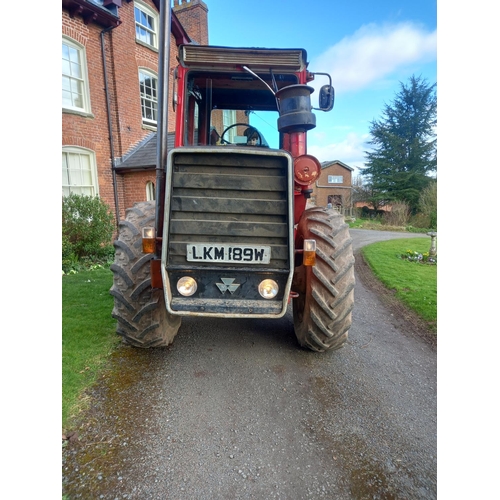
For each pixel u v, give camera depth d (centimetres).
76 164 798
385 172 2842
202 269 216
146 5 984
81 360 271
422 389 256
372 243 1134
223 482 166
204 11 1460
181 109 294
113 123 874
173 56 1081
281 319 384
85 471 169
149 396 231
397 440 199
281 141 333
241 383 251
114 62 861
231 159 208
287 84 307
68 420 204
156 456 180
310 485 166
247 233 214
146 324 258
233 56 281
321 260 262
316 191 2967
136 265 248
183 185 209
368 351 318
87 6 761
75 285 491
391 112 3012
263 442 193
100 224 674
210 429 202
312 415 219
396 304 475
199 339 323
